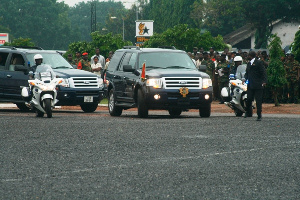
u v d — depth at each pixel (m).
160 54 41.22
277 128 30.44
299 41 63.91
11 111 48.12
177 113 43.66
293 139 25.89
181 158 20.72
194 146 23.70
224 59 57.66
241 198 14.66
